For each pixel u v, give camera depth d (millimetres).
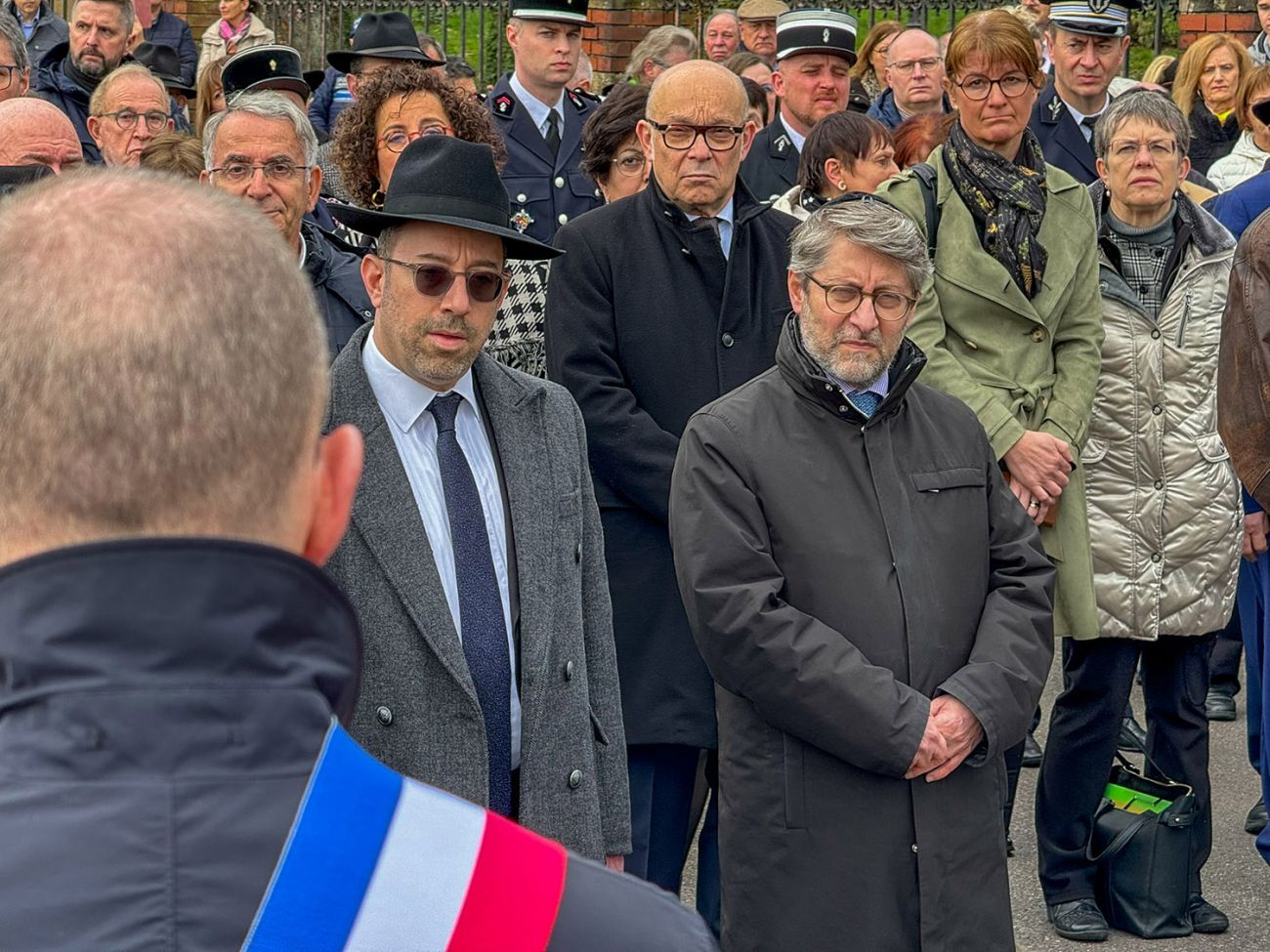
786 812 3135
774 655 3076
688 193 4090
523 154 6367
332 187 5539
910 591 3180
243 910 1014
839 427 3252
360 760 1087
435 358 2748
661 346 4070
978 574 3285
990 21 4414
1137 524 4477
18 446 1022
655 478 3955
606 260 4090
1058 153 6816
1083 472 4500
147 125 5781
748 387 3346
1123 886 4426
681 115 4066
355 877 1052
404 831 1079
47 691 1019
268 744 1043
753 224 4207
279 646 1061
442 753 2645
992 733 3119
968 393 4258
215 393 1040
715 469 3217
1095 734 4426
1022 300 4344
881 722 3033
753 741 3189
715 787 4137
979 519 3309
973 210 4430
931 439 3320
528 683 2750
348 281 4035
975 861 3154
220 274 1062
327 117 9109
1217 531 4496
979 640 3240
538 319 4375
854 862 3102
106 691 1019
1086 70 6703
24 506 1032
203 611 1032
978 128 4453
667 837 4055
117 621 1021
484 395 2891
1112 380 4516
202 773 1026
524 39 6348
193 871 1010
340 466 1194
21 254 1055
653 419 4043
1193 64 7840
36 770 1016
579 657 2865
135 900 996
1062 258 4402
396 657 2646
